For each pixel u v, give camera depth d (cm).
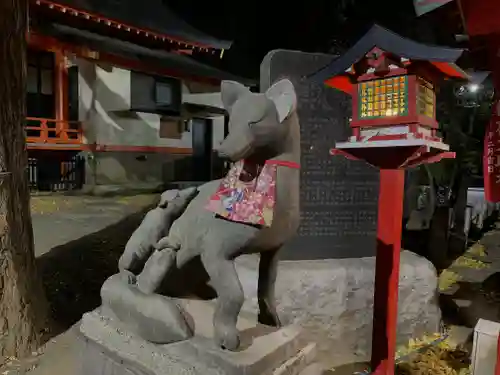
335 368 331
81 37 977
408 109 233
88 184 1319
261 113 173
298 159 193
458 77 254
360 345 356
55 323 378
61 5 858
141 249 228
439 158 247
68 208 989
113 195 1267
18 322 319
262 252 212
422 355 342
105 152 1329
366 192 393
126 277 231
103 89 1296
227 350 187
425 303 379
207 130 1636
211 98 1487
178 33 1084
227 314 188
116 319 224
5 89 306
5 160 307
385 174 265
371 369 284
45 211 931
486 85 534
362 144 246
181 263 209
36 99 1375
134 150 1374
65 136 1305
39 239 648
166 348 197
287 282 339
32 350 329
